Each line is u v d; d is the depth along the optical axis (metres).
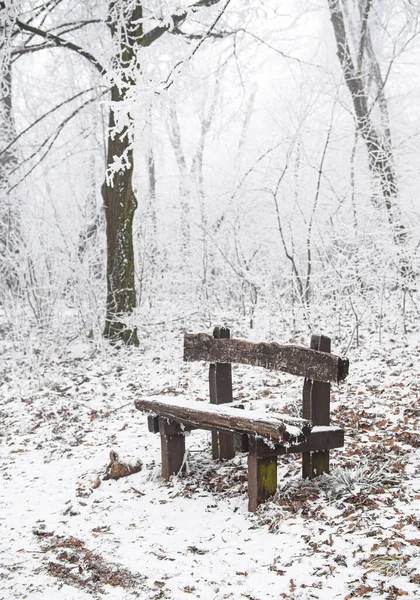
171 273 11.89
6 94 12.16
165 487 4.96
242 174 12.51
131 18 10.06
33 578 3.68
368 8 13.11
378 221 10.00
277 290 10.45
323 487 4.38
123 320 10.31
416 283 9.11
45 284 11.09
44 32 10.85
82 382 8.95
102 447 6.34
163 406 4.97
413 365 7.62
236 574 3.43
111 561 3.80
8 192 11.70
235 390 7.80
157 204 13.45
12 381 9.27
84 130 12.89
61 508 4.85
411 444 5.08
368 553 3.37
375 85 14.33
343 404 6.57
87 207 12.20
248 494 4.33
